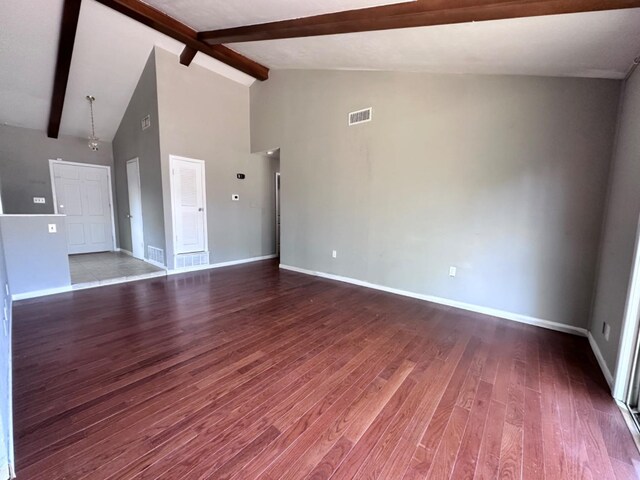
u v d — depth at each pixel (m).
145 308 3.22
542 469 1.31
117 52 4.18
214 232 5.27
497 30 2.07
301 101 4.67
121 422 1.55
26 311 3.09
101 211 6.27
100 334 2.58
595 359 2.26
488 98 2.98
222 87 5.11
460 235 3.28
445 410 1.69
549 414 1.66
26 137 5.27
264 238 6.20
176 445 1.41
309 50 3.59
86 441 1.42
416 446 1.43
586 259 2.62
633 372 1.72
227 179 5.37
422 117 3.43
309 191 4.72
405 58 3.08
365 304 3.44
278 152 5.49
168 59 4.39
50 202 5.61
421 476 1.27
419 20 2.20
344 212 4.31
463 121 3.15
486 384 1.94
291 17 2.88
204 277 4.60
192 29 3.89
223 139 5.22
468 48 2.46
